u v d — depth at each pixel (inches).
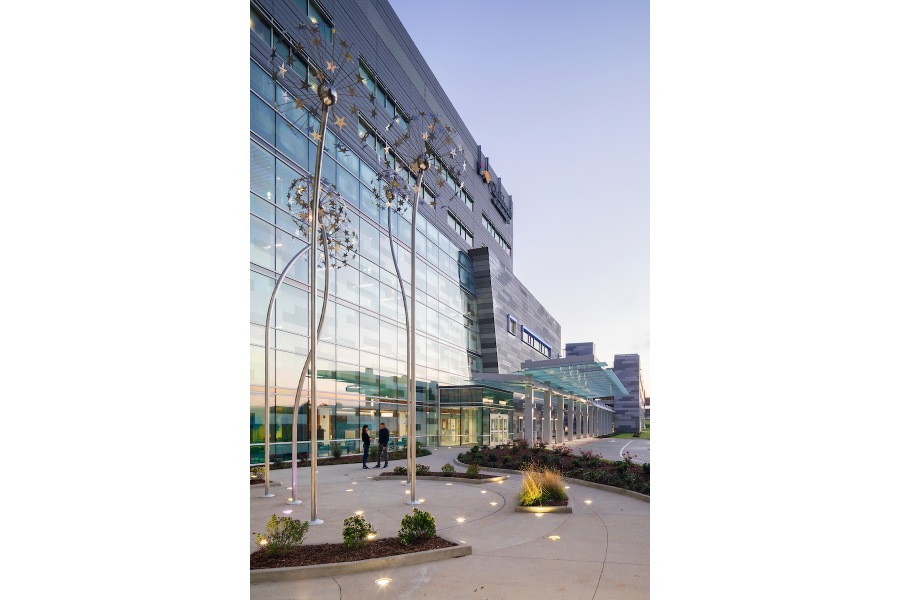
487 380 1182.9
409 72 1390.3
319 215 530.9
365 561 241.6
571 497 449.7
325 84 350.6
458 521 348.2
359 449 1013.2
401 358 1224.2
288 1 882.1
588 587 218.5
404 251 1294.3
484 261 1888.5
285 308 818.2
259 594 211.9
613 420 3432.6
